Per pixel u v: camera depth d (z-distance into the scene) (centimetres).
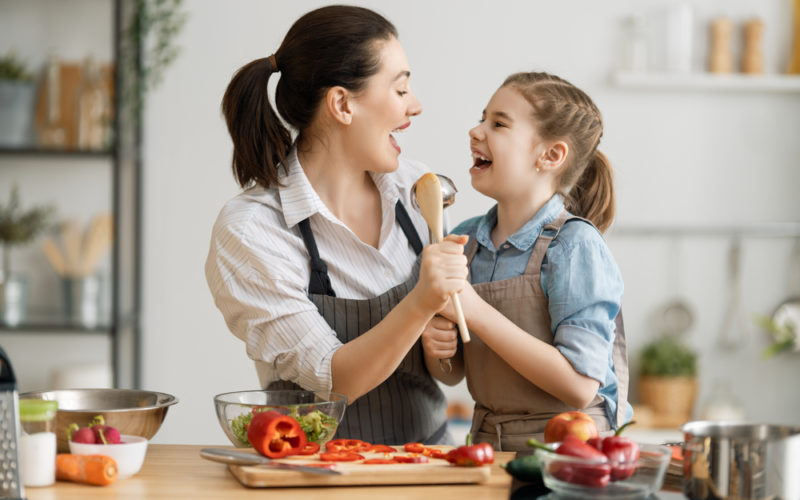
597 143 167
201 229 326
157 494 110
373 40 155
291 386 158
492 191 159
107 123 311
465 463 117
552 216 157
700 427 114
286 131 162
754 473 107
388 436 163
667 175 331
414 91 325
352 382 142
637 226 330
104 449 116
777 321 330
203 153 326
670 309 331
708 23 330
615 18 327
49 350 325
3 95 301
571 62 327
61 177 324
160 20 313
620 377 160
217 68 325
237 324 156
